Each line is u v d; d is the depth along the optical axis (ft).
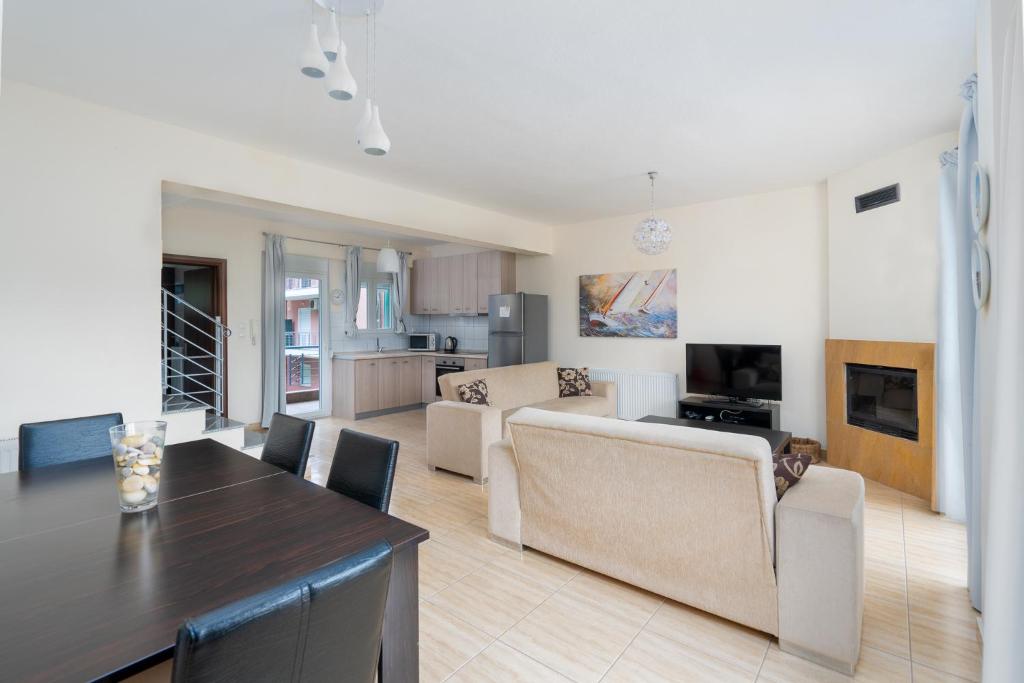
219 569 3.82
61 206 9.11
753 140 11.49
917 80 8.67
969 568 7.14
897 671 5.87
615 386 18.40
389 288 25.50
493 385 16.03
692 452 6.53
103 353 9.58
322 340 22.29
